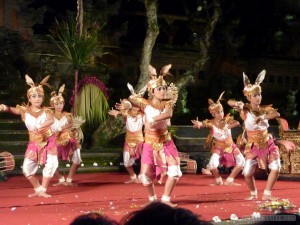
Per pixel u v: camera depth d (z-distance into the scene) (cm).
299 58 1919
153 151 607
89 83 1191
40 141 702
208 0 1725
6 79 1366
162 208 159
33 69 1459
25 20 1487
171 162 604
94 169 1079
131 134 886
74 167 846
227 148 858
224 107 1683
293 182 916
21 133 1151
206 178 986
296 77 1928
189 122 1517
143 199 679
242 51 1886
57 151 759
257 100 672
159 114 600
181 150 1170
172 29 1747
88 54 1158
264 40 1895
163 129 610
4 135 1134
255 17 1883
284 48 1906
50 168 702
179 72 1734
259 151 671
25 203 636
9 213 556
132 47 1653
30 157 701
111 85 1556
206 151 1182
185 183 893
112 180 938
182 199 680
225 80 1714
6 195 714
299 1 1831
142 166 614
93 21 1398
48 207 604
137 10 1700
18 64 1446
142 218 157
